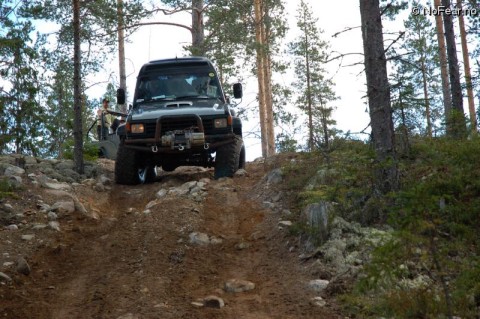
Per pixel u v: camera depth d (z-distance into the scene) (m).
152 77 12.07
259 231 7.86
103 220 8.67
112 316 5.55
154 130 10.80
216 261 7.05
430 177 7.61
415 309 5.21
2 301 6.01
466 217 6.80
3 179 9.52
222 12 22.61
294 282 6.28
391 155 7.64
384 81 7.78
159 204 9.02
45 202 9.13
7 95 13.98
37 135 14.28
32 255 7.28
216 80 12.07
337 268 6.39
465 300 5.27
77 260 7.27
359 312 5.45
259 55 22.80
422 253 5.91
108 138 15.75
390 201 7.27
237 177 10.95
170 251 7.25
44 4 15.17
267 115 25.30
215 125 10.88
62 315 5.70
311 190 8.23
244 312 5.58
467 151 7.91
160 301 5.87
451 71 15.05
